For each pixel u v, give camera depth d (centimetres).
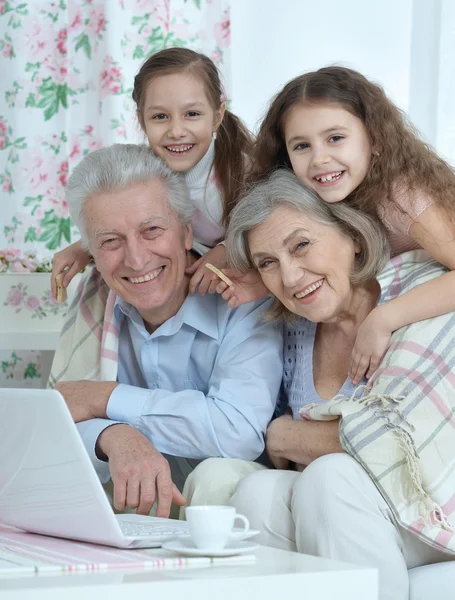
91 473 103
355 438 144
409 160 167
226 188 199
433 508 138
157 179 177
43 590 81
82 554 104
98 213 174
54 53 288
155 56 203
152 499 150
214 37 278
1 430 113
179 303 187
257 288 176
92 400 174
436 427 147
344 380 172
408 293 159
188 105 198
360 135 166
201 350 187
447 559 146
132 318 189
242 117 288
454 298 156
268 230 163
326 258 162
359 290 170
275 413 186
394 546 137
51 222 288
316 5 287
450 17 264
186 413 170
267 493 149
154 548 109
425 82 267
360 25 286
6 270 242
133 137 280
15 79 288
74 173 180
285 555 101
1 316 229
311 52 288
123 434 161
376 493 142
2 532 126
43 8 288
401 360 153
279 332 182
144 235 175
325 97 165
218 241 203
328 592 90
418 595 137
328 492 137
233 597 86
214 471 161
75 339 196
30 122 288
